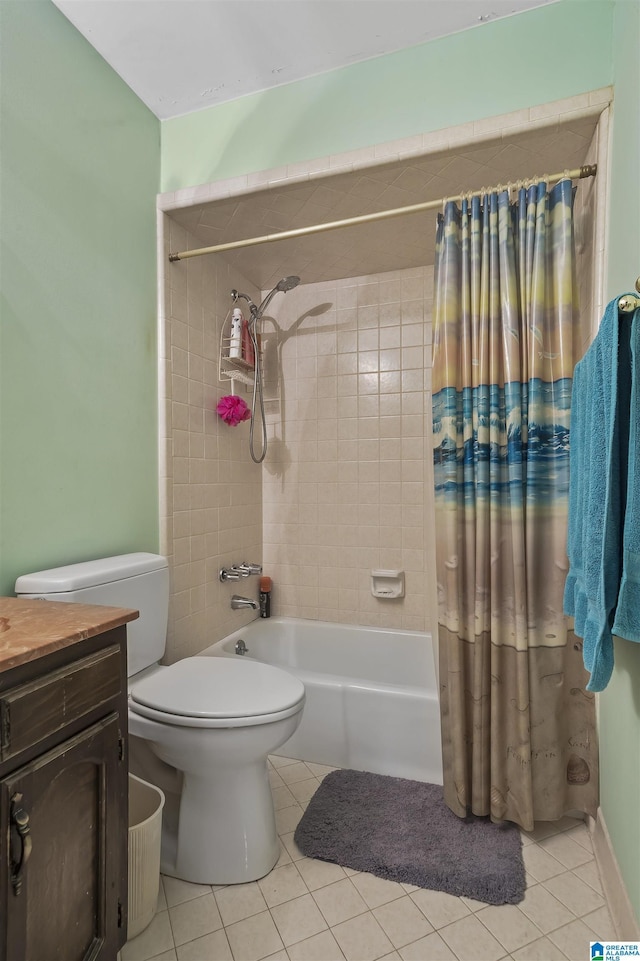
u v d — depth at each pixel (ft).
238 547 7.38
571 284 4.38
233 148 5.53
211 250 5.56
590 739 4.46
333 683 5.69
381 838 4.41
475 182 5.19
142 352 5.43
